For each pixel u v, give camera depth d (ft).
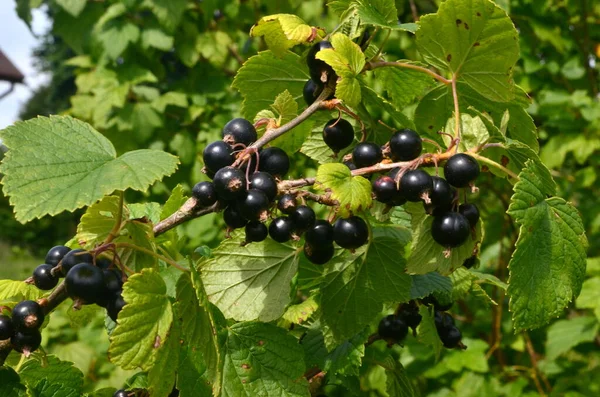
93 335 3.54
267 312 1.62
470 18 1.57
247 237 1.50
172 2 3.56
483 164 1.66
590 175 3.44
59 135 1.46
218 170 1.47
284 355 1.57
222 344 1.56
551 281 1.52
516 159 1.61
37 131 1.46
